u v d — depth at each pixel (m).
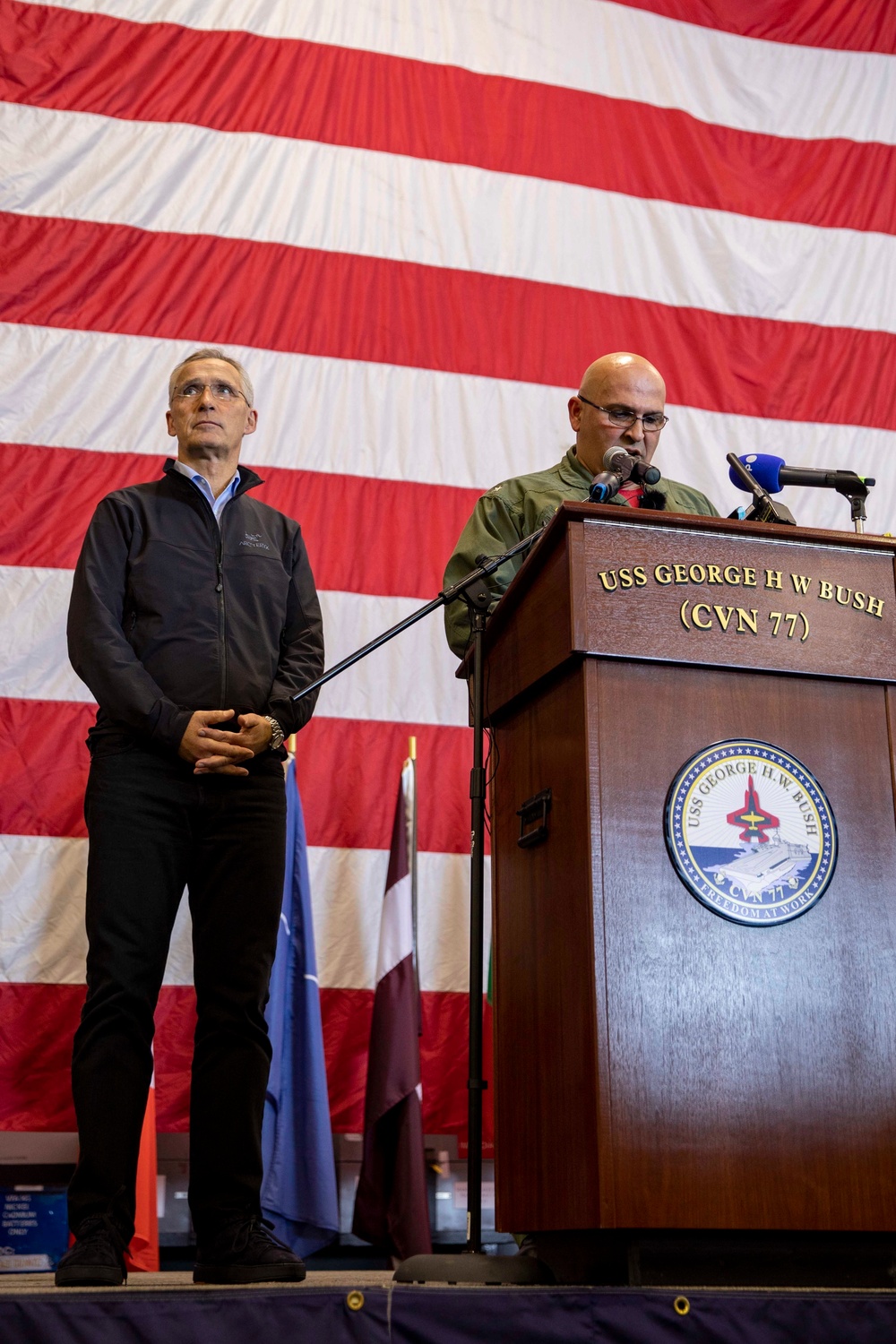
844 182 5.63
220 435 2.62
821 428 5.30
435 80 5.32
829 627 1.98
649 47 5.61
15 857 4.25
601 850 1.82
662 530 1.96
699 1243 1.76
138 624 2.41
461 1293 1.61
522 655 2.13
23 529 4.51
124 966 2.20
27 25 4.95
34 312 4.70
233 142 5.04
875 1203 1.78
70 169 4.86
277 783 2.39
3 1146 4.01
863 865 1.92
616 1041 1.76
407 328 5.04
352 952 4.44
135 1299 1.57
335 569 4.75
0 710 4.36
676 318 5.31
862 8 5.84
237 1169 2.18
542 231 5.27
